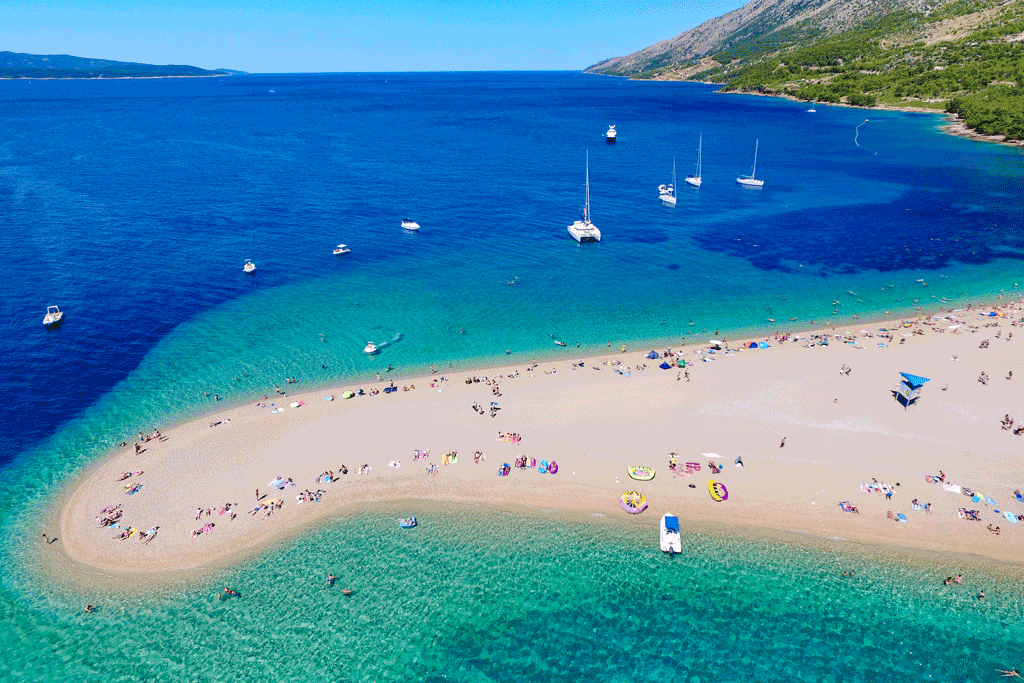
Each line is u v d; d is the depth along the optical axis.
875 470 40.22
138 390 52.59
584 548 35.84
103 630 31.39
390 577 34.19
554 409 47.97
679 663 29.61
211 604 32.69
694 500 38.66
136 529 37.00
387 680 29.11
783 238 90.44
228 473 41.62
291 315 66.62
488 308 68.38
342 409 48.88
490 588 33.56
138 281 74.88
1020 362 52.44
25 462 43.50
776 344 58.28
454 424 46.38
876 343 57.25
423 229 95.75
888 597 32.34
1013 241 85.62
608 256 84.12
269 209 105.50
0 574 34.34
